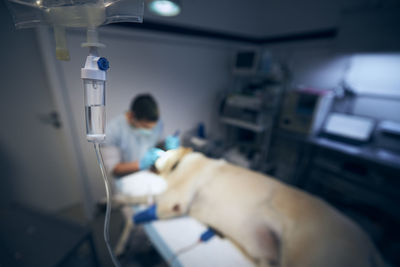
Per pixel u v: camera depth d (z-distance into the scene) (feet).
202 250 2.75
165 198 3.33
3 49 4.30
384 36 5.16
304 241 2.41
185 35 6.62
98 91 1.02
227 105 8.38
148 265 4.15
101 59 0.98
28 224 3.12
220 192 3.17
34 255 2.62
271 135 8.78
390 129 5.83
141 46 5.45
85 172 5.11
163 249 2.77
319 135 7.40
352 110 7.17
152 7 3.61
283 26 8.55
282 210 2.78
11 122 4.83
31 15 1.00
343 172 6.50
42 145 5.46
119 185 3.43
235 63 8.20
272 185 3.18
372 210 6.07
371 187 6.09
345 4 6.60
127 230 4.26
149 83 6.03
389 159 5.32
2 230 3.00
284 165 9.11
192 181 3.35
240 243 2.77
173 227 3.12
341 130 6.85
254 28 9.13
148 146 3.51
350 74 7.02
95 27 0.97
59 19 0.97
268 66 7.71
